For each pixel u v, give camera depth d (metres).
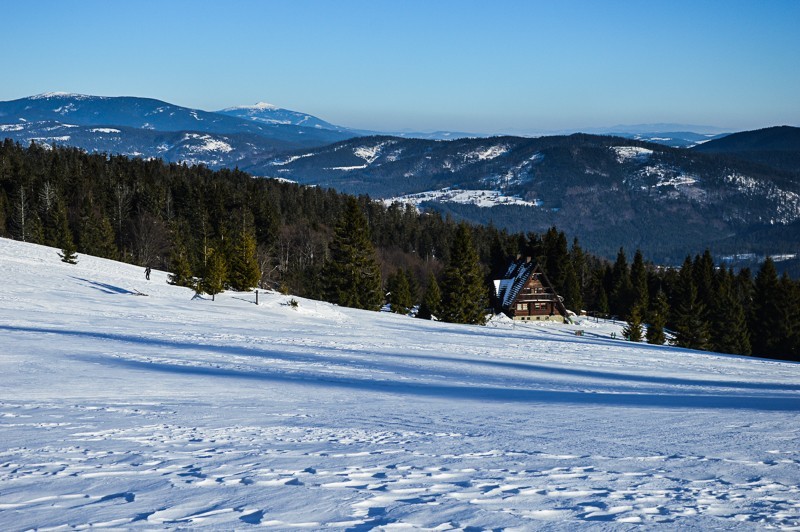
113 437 8.34
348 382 16.34
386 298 81.62
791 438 9.20
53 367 15.60
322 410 11.34
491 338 39.78
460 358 26.08
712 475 6.86
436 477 6.58
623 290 94.19
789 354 67.00
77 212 108.19
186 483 6.15
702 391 19.30
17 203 104.38
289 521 5.01
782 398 17.11
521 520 5.15
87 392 12.28
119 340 23.62
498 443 8.59
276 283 91.81
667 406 13.27
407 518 5.14
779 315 68.12
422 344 31.86
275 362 20.11
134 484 6.10
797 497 6.03
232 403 11.74
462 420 10.64
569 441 8.82
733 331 67.44
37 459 7.06
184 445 7.98
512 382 18.88
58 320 29.59
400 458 7.49
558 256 99.69
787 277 69.69
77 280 50.38
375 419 10.54
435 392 15.09
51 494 5.73
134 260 94.81
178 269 62.81
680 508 5.59
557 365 26.34
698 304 67.62
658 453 8.03
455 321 62.97
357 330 38.16
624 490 6.17
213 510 5.28
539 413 11.70
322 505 5.46
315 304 49.50
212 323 34.97
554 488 6.20
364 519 5.10
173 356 19.92
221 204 116.06
